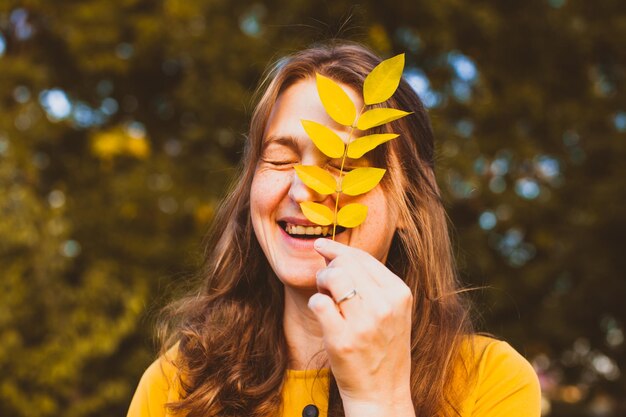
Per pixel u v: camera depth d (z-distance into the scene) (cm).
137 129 852
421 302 152
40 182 803
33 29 830
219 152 811
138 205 779
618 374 914
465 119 860
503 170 872
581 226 857
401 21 822
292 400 148
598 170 902
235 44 789
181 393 157
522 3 905
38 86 796
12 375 673
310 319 150
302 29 775
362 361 116
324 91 126
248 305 163
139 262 771
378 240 140
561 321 869
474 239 812
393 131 149
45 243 695
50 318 692
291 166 141
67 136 832
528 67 910
